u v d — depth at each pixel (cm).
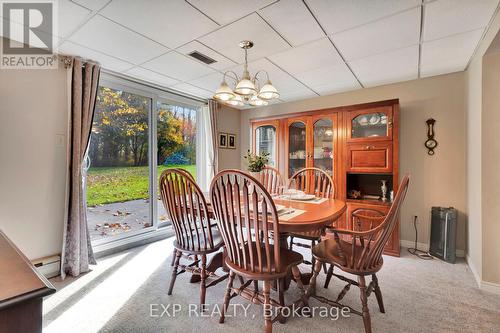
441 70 265
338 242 157
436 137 282
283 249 172
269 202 130
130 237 296
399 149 293
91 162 269
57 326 155
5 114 198
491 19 168
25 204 208
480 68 203
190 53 224
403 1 150
